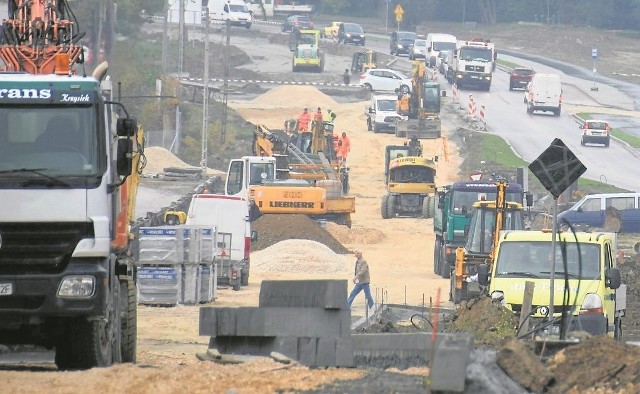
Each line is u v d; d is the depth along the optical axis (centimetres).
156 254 11675
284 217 18500
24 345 6125
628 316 10938
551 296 6588
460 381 4556
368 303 10825
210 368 5247
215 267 12300
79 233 5556
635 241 18062
